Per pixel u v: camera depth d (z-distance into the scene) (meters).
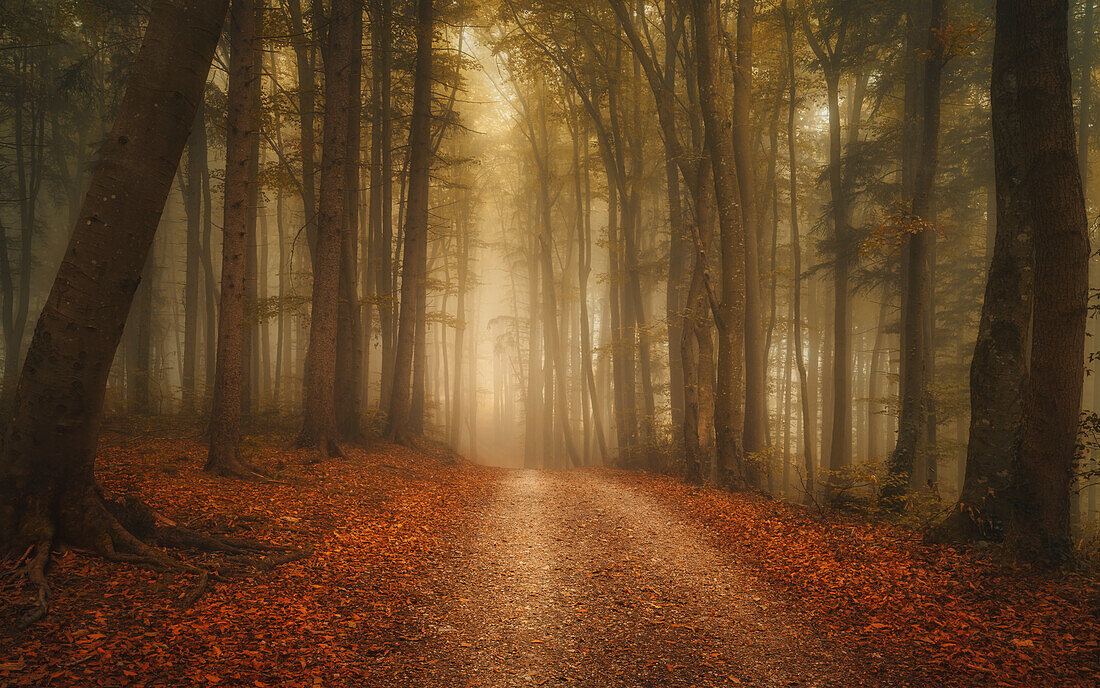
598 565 8.53
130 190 5.75
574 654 5.52
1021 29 7.29
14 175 31.94
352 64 18.52
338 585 6.76
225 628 5.22
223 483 10.55
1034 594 6.46
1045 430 7.27
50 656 4.36
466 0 23.50
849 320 34.06
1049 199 7.15
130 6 19.52
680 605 6.86
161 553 6.43
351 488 12.23
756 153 26.84
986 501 8.45
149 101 5.80
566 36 25.69
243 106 11.82
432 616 6.30
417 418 26.34
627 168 32.81
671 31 24.42
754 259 19.72
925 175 14.09
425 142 20.66
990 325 8.85
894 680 4.93
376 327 29.45
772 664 5.31
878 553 8.35
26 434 5.74
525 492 16.09
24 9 16.66
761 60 23.88
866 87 28.03
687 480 18.48
